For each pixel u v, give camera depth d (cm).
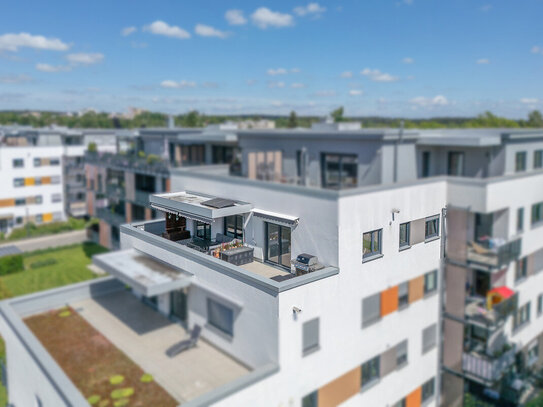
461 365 1518
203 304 1631
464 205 1449
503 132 1681
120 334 1725
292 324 1184
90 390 1362
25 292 2686
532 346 1791
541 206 1738
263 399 1170
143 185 2791
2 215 4009
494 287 1623
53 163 4281
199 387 1370
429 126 2011
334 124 2041
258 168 1836
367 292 1091
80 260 3291
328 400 1170
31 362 1433
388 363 1205
